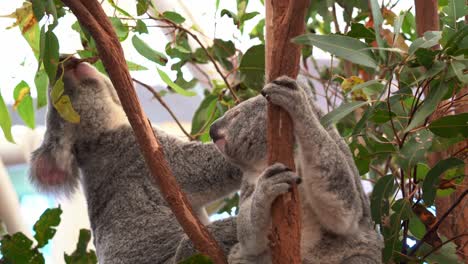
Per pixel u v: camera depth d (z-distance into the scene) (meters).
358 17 6.65
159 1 7.80
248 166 5.17
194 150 6.44
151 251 6.03
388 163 5.67
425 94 5.09
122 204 6.32
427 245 5.06
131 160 6.52
